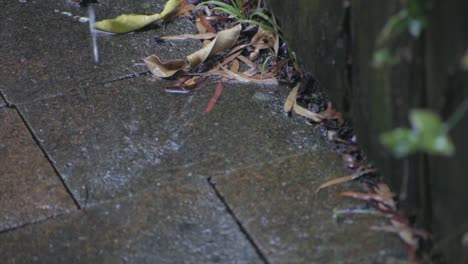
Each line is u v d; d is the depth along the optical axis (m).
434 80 0.89
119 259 0.96
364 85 0.99
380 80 0.96
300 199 1.01
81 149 1.06
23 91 1.13
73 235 0.98
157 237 0.98
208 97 1.12
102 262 0.96
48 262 0.96
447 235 0.92
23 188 1.03
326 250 0.97
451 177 0.89
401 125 0.94
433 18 0.87
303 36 1.11
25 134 1.08
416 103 0.91
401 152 0.84
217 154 1.06
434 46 0.88
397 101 0.94
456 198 0.89
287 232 0.98
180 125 1.09
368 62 0.97
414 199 0.96
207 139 1.07
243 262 0.96
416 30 0.86
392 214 0.99
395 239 0.97
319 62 1.08
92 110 1.11
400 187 0.97
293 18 1.12
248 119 1.09
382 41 0.93
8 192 1.02
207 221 0.99
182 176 1.04
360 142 1.03
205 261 0.96
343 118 1.08
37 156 1.06
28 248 0.97
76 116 1.10
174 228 0.99
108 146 1.07
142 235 0.98
